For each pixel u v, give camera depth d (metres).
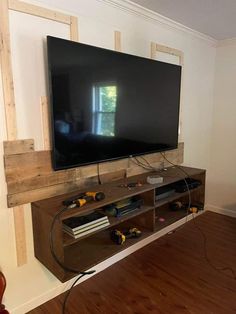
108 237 1.80
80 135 1.62
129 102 1.89
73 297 1.73
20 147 1.47
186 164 2.85
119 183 1.93
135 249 2.30
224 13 2.15
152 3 1.94
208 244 2.42
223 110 3.04
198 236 2.58
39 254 1.56
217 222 2.92
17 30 1.39
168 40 2.36
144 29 2.12
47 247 1.46
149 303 1.67
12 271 1.54
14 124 1.43
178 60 2.51
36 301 1.65
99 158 1.75
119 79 1.79
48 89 1.54
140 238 1.79
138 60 1.91
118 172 2.05
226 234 2.62
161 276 1.94
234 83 2.91
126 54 1.81
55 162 1.53
